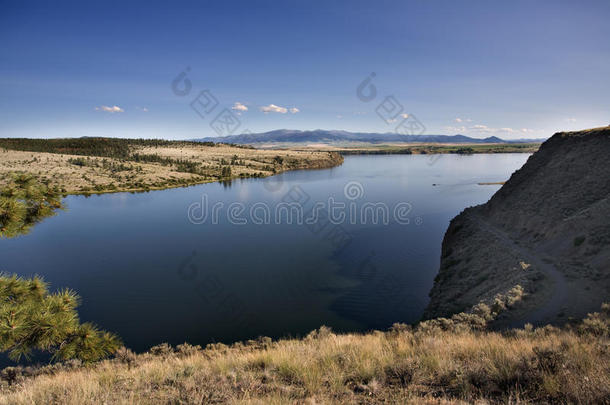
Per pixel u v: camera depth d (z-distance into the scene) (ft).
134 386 22.85
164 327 128.88
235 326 128.06
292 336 117.60
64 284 178.19
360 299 145.18
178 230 296.51
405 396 19.13
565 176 153.38
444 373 21.58
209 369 26.63
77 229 303.68
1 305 19.69
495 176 572.51
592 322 47.34
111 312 143.54
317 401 18.93
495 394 18.45
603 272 80.18
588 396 16.34
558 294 74.64
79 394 20.59
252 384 22.41
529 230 136.56
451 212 301.22
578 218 113.19
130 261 215.72
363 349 29.32
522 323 64.90
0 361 93.45
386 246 219.61
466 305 96.07
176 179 634.43
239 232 283.18
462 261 142.72
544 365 19.95
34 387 23.47
